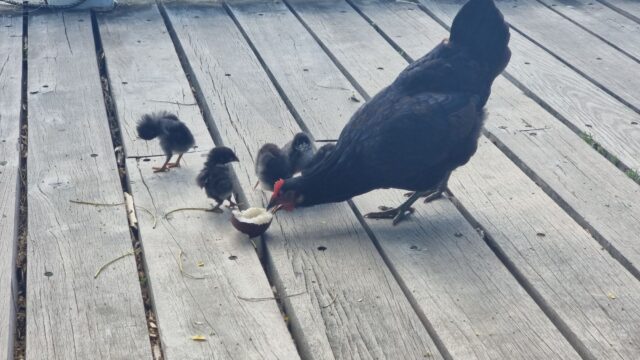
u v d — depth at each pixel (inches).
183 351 31.0
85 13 67.4
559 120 51.9
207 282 35.0
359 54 60.8
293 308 33.7
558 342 32.0
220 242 38.0
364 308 33.9
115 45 61.3
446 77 40.6
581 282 35.7
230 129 49.3
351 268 36.6
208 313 33.1
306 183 39.2
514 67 59.1
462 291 35.0
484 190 43.3
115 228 38.9
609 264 37.0
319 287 35.2
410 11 69.9
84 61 58.5
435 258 37.5
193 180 43.7
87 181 43.0
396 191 44.1
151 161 45.7
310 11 69.2
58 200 41.1
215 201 41.3
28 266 35.7
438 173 40.0
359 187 39.4
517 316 33.4
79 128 48.8
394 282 35.7
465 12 41.0
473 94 40.9
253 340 31.7
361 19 67.9
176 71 57.2
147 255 36.8
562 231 39.6
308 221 40.5
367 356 31.2
